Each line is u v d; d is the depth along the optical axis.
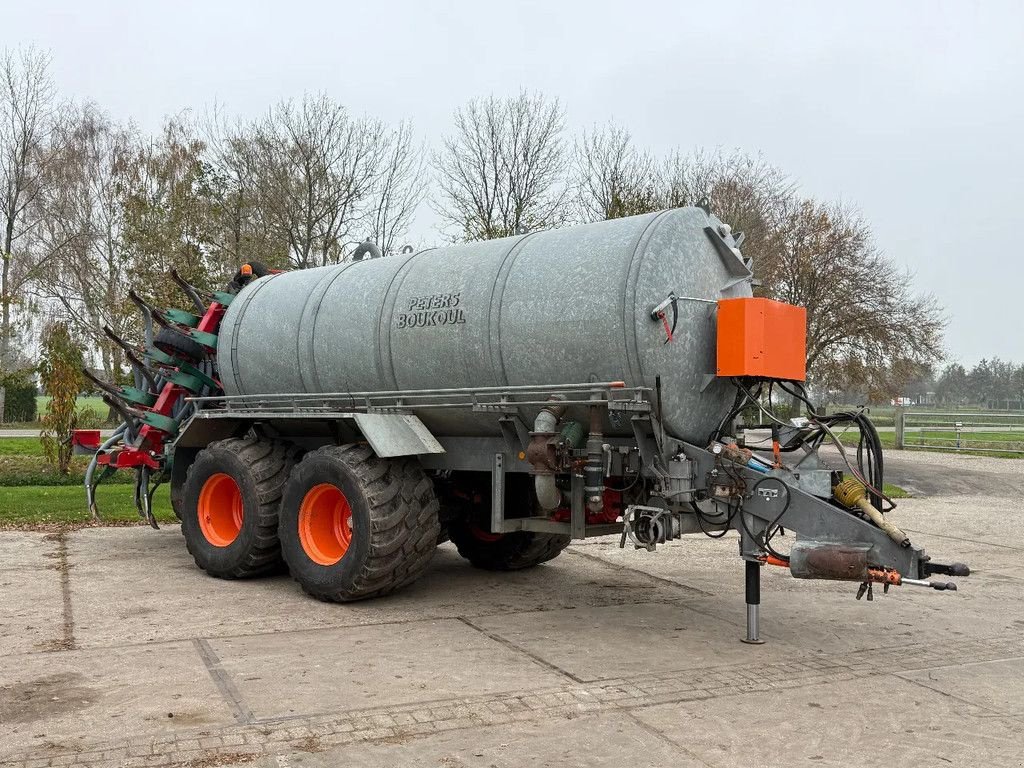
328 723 4.10
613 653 5.39
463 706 4.36
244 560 7.34
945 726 4.20
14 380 21.94
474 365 6.32
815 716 4.31
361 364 7.03
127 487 14.00
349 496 6.50
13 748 3.76
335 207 22.03
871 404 28.05
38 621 6.00
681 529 5.79
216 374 8.91
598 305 5.66
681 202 17.34
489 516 8.02
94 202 33.09
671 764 3.69
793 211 25.02
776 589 7.56
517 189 21.55
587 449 5.76
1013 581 8.10
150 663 5.01
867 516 5.31
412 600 6.92
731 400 6.11
